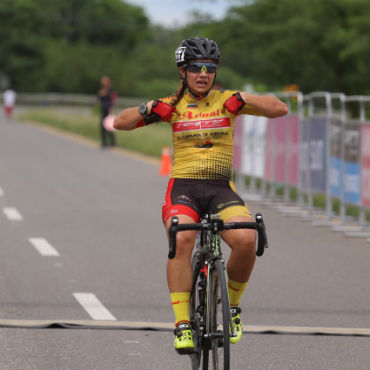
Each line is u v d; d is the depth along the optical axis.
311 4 93.75
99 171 55.19
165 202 14.65
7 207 37.41
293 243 29.98
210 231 14.09
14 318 18.86
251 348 17.02
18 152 68.69
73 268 24.64
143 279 23.30
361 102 32.44
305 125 36.91
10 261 25.50
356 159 32.31
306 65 96.94
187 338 14.09
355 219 35.75
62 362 15.76
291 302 21.02
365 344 17.45
